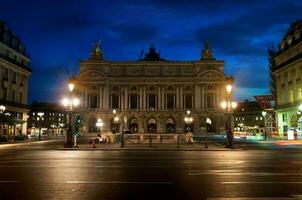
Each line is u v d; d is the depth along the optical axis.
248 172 17.69
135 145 45.09
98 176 16.20
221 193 12.35
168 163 22.22
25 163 21.88
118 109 125.44
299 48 70.00
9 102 69.88
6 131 70.38
